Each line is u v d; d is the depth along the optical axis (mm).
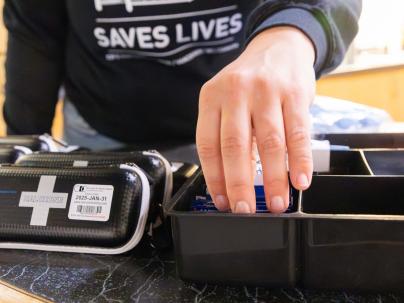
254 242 344
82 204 437
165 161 498
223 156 358
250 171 357
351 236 329
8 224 448
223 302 346
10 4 928
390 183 442
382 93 1942
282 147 351
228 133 354
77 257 434
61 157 514
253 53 427
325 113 796
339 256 335
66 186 449
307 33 464
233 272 356
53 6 905
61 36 950
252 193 357
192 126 887
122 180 434
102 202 433
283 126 359
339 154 563
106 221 427
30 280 391
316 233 334
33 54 930
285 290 357
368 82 1925
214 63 821
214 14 755
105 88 881
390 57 1921
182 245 359
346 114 806
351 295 347
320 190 455
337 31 508
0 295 380
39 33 921
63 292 369
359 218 324
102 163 485
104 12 778
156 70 835
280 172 351
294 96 370
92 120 934
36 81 942
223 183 372
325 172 543
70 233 433
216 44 795
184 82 842
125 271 402
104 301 353
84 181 447
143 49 805
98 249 431
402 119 1943
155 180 466
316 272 343
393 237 322
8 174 473
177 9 747
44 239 442
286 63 402
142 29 779
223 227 346
